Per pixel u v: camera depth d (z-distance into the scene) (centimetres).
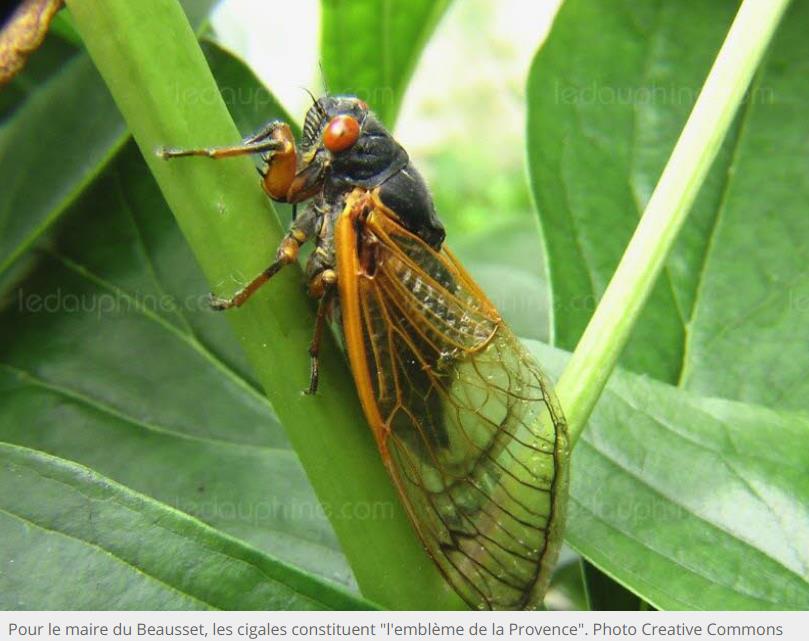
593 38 13
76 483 10
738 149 12
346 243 11
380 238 11
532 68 12
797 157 12
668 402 11
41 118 12
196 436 12
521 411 11
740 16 10
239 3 16
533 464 10
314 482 10
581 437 11
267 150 11
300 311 10
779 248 12
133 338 12
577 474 11
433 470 11
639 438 11
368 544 10
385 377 11
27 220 12
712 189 12
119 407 12
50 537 10
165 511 10
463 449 11
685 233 12
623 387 11
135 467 12
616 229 12
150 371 12
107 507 10
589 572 11
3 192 12
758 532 11
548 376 11
